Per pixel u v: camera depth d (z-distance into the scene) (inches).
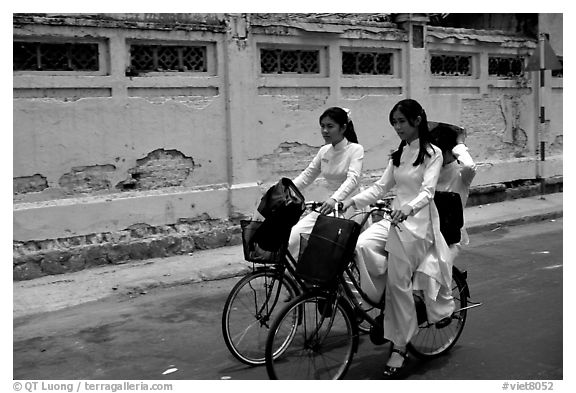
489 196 440.1
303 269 166.4
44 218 267.1
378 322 177.9
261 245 177.3
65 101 271.6
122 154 288.0
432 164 173.3
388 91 384.5
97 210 279.9
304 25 337.4
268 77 329.4
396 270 171.0
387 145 384.5
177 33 297.3
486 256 315.9
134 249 288.7
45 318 229.9
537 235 364.8
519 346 196.7
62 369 186.9
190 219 307.7
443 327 187.0
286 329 192.4
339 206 181.0
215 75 313.0
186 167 307.4
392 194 381.1
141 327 219.9
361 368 181.3
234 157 318.7
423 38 394.6
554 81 484.1
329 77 353.1
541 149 470.3
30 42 264.2
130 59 288.0
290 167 341.1
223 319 183.5
